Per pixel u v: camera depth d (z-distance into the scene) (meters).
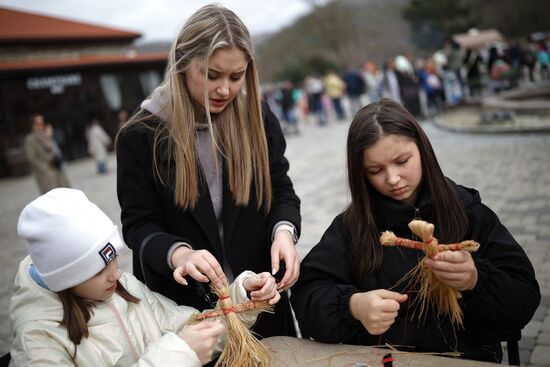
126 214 1.91
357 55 47.62
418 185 1.71
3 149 17.62
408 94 14.86
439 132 12.02
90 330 1.55
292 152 12.51
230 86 1.73
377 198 1.73
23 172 17.73
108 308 1.61
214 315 1.58
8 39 20.39
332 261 1.75
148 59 23.17
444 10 46.12
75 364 1.51
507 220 4.86
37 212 1.49
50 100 19.38
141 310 1.70
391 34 50.34
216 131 1.89
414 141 1.63
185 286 1.93
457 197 1.68
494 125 10.96
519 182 6.24
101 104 21.22
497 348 1.74
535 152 7.90
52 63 19.45
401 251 1.69
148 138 1.84
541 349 2.71
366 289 1.72
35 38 21.19
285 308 2.10
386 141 1.58
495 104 12.37
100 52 24.19
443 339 1.63
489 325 1.58
